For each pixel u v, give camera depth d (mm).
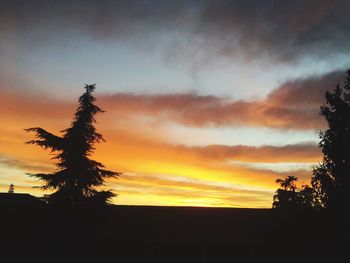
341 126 19578
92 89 20984
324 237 18891
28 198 25438
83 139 20438
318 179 19750
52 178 19703
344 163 19109
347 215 18250
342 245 18172
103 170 20578
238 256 21469
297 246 19906
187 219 23250
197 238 21906
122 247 21844
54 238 18891
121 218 23062
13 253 20500
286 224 20453
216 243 21781
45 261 18688
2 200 24312
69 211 19391
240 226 22375
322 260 18828
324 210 19250
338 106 19844
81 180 19969
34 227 19516
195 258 21609
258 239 21547
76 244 19031
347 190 18531
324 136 20031
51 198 19531
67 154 20125
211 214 24000
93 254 20578
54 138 20062
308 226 19672
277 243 20703
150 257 21688
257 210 24609
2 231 21047
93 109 20781
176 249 21859
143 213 24016
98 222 19781
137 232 22250
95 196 19609
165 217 23438
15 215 21656
